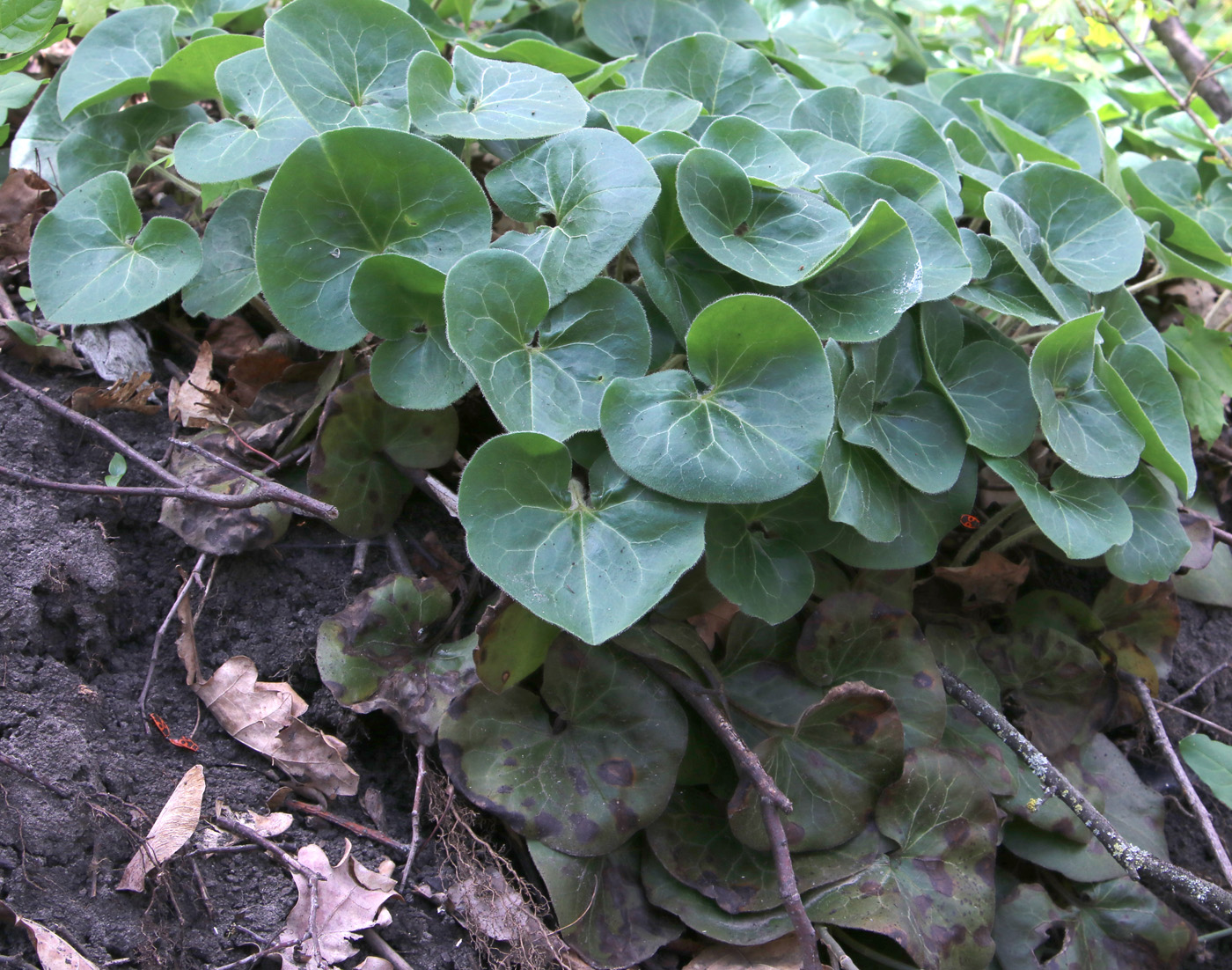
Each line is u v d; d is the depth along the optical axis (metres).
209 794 0.40
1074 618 0.50
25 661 0.39
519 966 0.39
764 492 0.39
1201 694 0.54
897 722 0.42
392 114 0.44
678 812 0.43
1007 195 0.48
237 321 0.49
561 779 0.41
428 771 0.42
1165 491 0.48
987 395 0.45
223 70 0.46
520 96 0.44
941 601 0.49
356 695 0.42
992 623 0.51
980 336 0.47
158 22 0.50
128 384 0.46
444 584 0.45
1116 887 0.45
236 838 0.39
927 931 0.41
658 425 0.40
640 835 0.43
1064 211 0.50
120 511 0.44
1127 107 0.75
